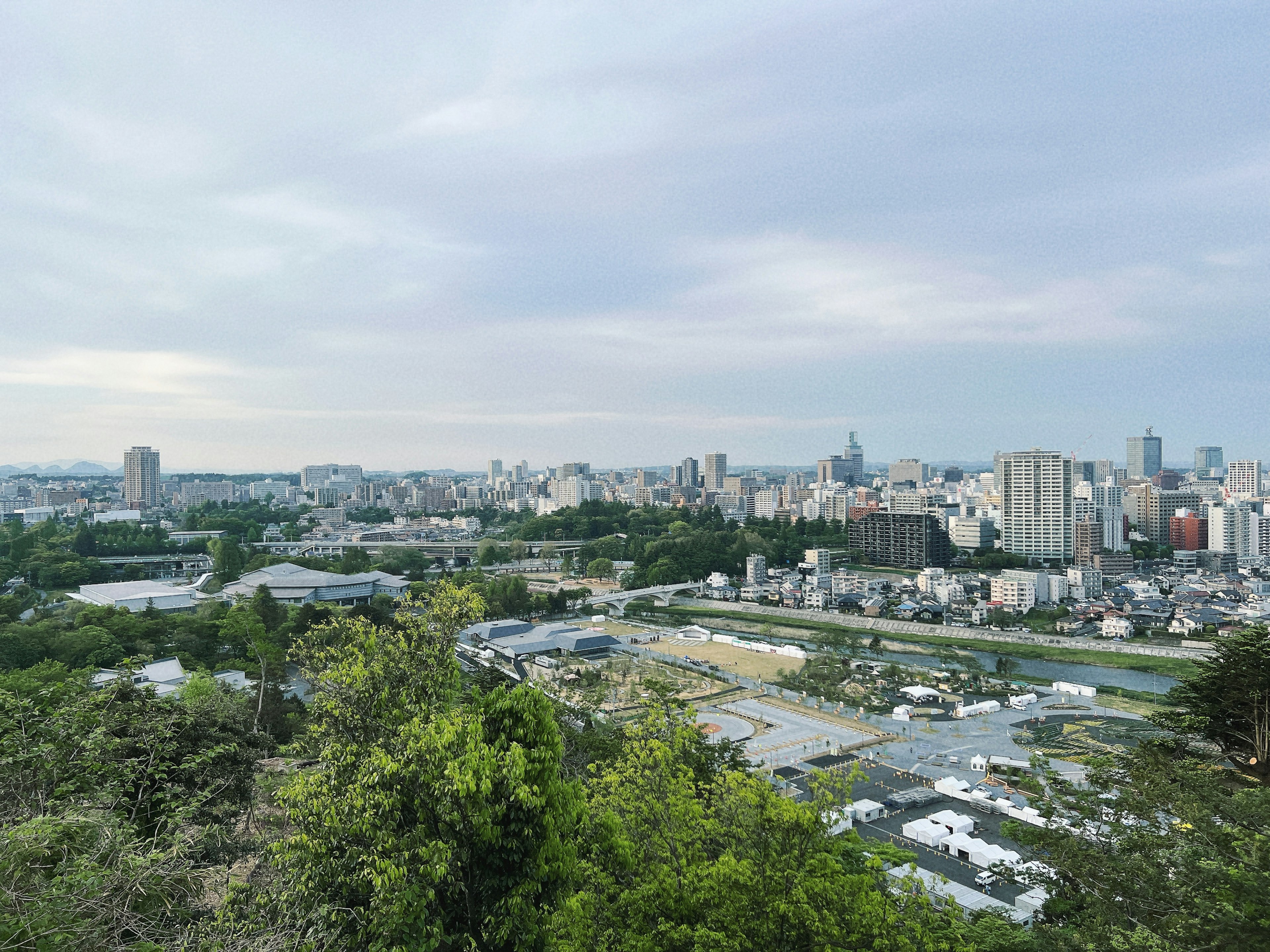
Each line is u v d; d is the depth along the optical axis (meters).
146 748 40.03
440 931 26.45
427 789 29.14
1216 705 54.44
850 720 145.00
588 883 32.53
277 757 71.50
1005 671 179.88
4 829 25.45
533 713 31.84
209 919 29.28
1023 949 36.72
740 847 33.34
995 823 97.56
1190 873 31.25
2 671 123.62
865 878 31.23
